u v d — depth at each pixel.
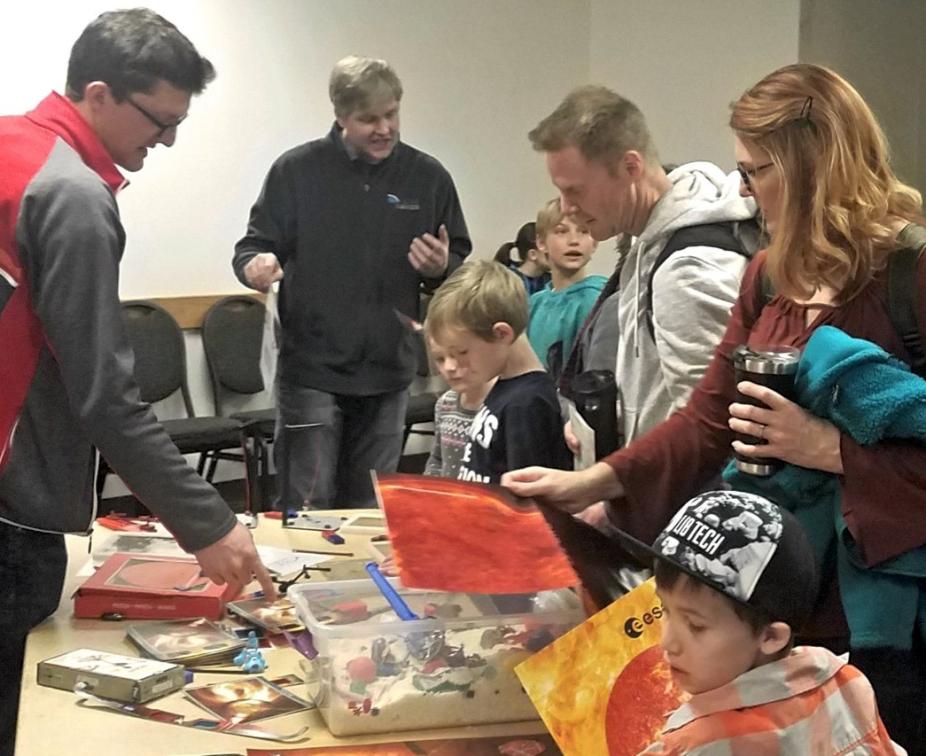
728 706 1.05
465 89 5.94
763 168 1.44
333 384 3.60
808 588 1.06
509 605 1.46
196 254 5.21
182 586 1.82
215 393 5.14
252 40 5.21
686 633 1.06
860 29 4.90
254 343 5.25
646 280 1.92
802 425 1.37
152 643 1.64
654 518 1.64
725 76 5.41
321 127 5.48
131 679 1.46
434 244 3.55
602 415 1.98
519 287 2.04
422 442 5.96
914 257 1.37
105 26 1.90
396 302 3.66
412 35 5.70
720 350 1.65
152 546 2.08
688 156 5.67
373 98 3.38
